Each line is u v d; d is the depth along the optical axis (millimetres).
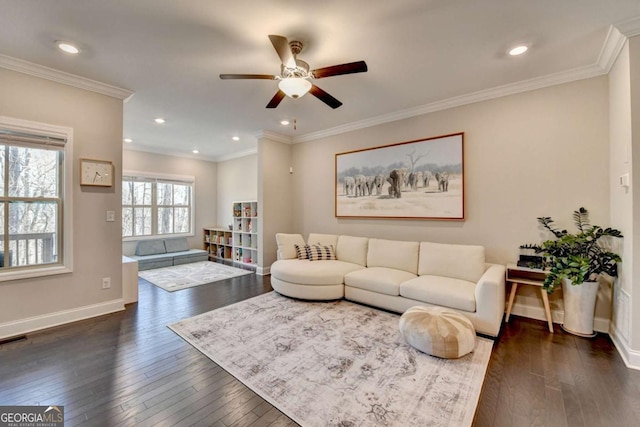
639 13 2023
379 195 4324
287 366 2184
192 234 7211
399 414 1680
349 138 4723
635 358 2141
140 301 3721
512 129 3252
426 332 2311
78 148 3047
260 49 2523
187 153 7082
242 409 1729
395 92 3422
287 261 4172
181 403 1776
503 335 2729
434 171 3789
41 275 2834
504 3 1945
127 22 2146
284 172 5469
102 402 1775
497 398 1822
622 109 2355
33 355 2334
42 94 2822
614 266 2549
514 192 3250
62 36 2314
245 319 3107
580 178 2885
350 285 3629
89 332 2771
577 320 2717
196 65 2799
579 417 1653
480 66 2811
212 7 1981
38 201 2885
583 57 2639
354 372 2104
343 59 2680
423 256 3572
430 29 2234
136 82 3154
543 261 2959
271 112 4109
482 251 3193
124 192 6160
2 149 2707
